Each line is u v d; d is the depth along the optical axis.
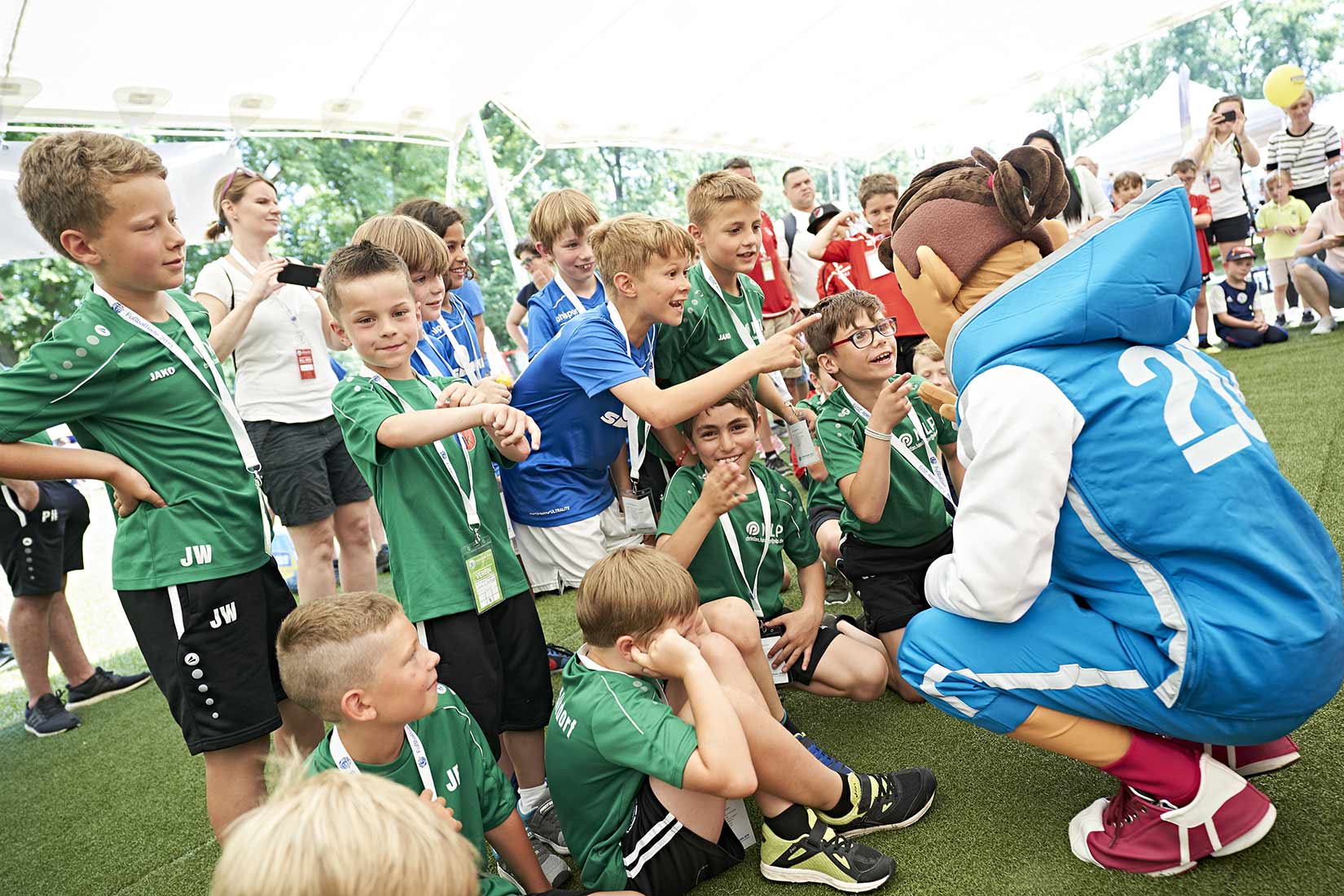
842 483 2.66
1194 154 7.66
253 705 2.17
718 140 9.27
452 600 2.13
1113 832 1.74
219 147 5.65
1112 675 1.59
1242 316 6.99
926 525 2.70
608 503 2.99
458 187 20.12
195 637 2.10
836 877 1.85
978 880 1.79
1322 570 1.54
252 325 3.71
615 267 2.52
